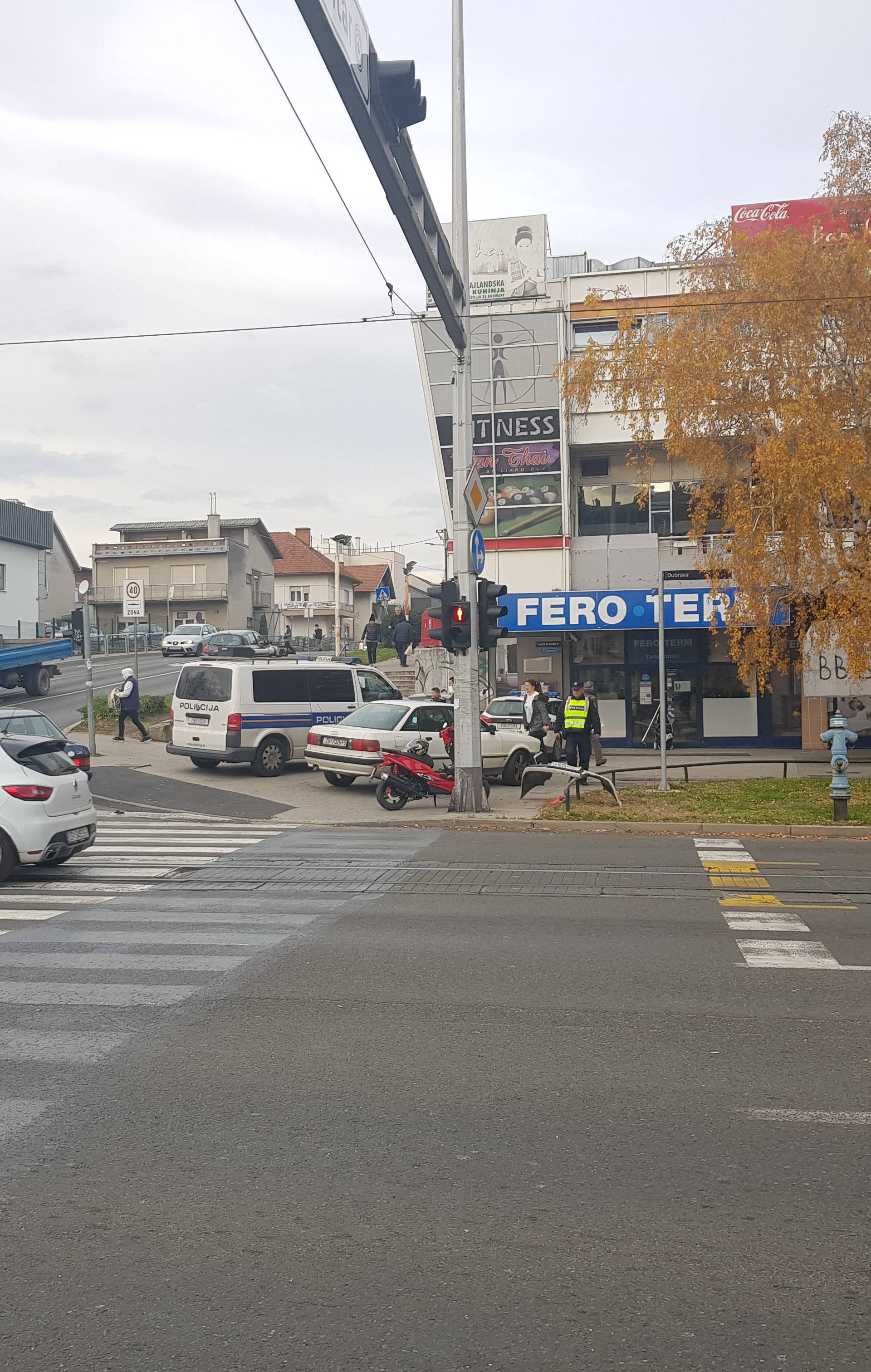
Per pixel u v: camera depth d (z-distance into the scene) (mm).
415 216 11719
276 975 7910
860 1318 3572
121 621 83750
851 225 19969
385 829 16656
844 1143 4957
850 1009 7023
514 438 32500
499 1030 6605
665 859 13469
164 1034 6555
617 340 21984
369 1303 3662
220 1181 4598
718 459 21094
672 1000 7254
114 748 26312
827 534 19953
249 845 14734
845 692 27797
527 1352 3387
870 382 19156
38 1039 6473
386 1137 5027
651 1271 3859
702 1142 4957
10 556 64062
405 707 20656
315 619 97500
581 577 31297
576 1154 4832
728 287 20594
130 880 12000
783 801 18000
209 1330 3520
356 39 8539
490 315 32625
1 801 11656
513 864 13070
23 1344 3451
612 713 29812
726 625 21406
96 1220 4270
